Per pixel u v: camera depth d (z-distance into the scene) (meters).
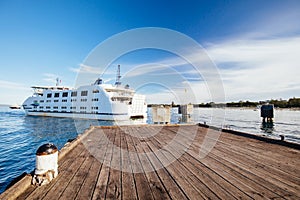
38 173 2.04
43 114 32.44
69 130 19.03
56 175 2.27
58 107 29.86
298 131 17.23
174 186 2.07
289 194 1.89
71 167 2.67
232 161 3.06
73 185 2.04
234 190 1.98
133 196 1.82
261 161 3.06
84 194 1.84
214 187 2.05
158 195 1.85
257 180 2.26
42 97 32.56
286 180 2.26
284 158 3.23
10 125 22.89
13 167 7.82
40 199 1.71
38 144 12.64
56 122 25.16
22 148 11.48
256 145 4.33
